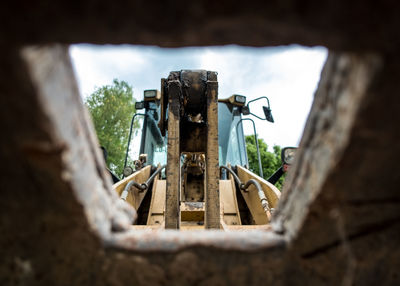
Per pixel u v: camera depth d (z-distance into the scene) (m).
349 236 1.18
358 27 0.67
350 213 1.10
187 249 1.26
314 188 1.06
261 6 0.66
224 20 0.71
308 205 1.10
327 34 0.72
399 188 1.00
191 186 5.00
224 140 6.90
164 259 1.26
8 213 1.08
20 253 1.20
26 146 0.85
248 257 1.28
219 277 1.30
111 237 1.27
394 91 0.69
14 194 1.02
